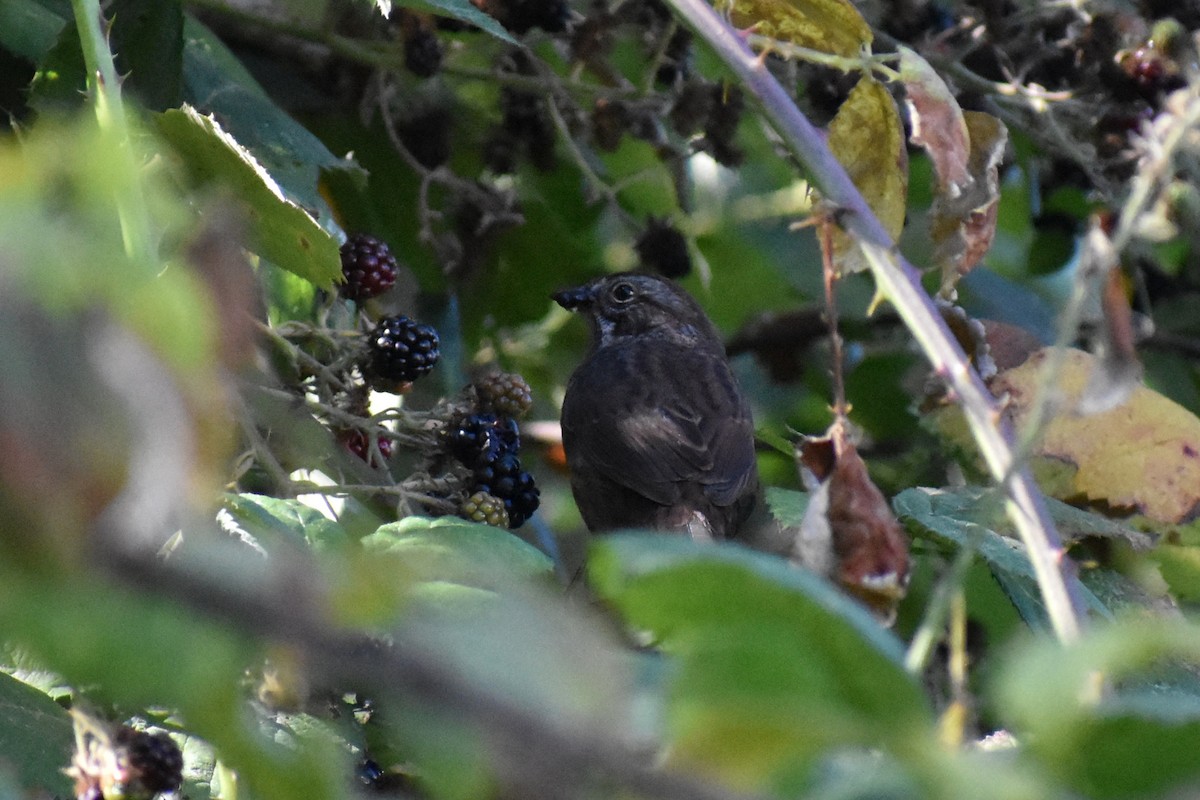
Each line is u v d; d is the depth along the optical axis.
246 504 5.91
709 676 2.63
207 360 1.93
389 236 11.17
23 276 1.80
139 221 2.73
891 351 13.15
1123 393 4.75
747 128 12.73
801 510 8.63
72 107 7.65
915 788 2.49
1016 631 8.87
